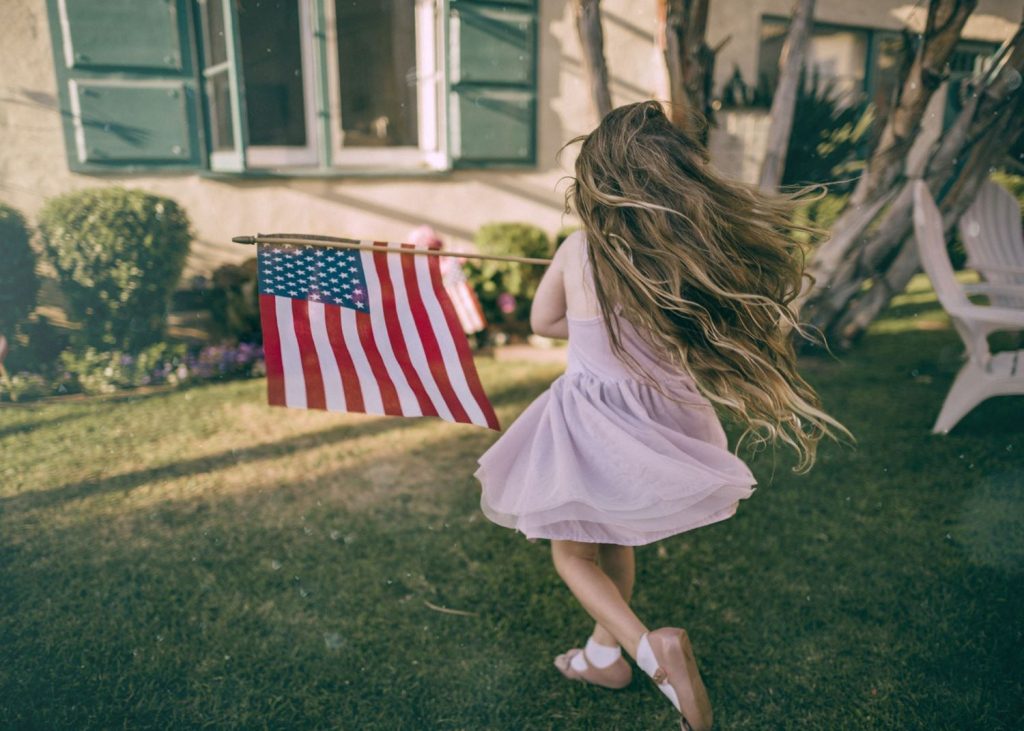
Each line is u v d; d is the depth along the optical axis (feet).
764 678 6.18
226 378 14.67
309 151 17.13
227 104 15.83
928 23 12.32
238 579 7.68
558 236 17.92
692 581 7.63
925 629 6.76
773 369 4.91
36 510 9.18
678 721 5.75
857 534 8.50
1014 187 16.57
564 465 4.79
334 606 7.25
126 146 15.17
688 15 11.50
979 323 10.72
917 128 13.34
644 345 4.97
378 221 17.66
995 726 5.59
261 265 5.39
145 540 8.46
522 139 18.21
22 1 14.05
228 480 10.10
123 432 11.87
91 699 5.94
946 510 9.02
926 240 11.27
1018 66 12.12
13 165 14.55
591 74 12.16
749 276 4.69
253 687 6.12
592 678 6.06
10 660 6.39
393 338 5.50
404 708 5.90
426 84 17.98
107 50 14.65
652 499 4.62
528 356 16.02
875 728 5.60
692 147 4.79
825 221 15.66
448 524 8.88
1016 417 12.01
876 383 13.83
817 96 18.29
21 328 13.70
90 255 13.69
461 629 6.90
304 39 16.55
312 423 12.39
